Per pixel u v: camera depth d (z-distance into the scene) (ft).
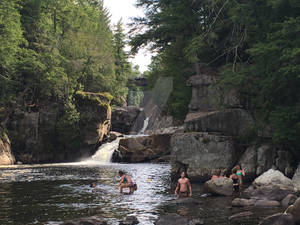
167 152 127.24
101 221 31.65
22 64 138.72
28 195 50.75
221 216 34.42
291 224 27.40
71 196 49.65
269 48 59.36
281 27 64.23
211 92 82.43
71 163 136.87
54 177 78.23
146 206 41.11
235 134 73.00
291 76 58.34
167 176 80.43
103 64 193.77
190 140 70.13
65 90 154.92
